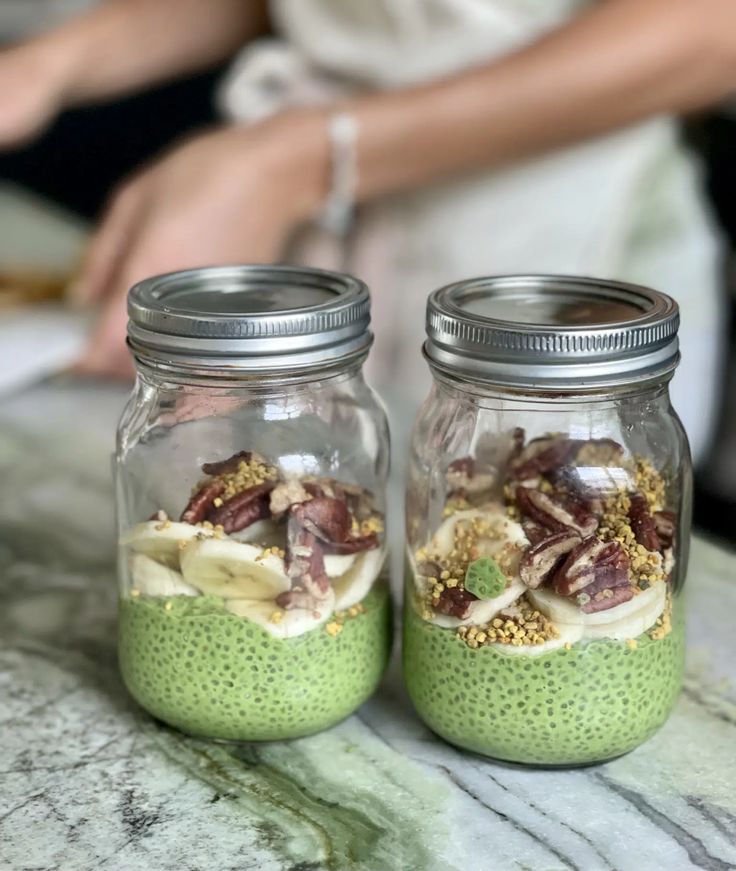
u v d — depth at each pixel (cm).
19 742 64
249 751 64
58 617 78
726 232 153
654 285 131
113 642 75
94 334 118
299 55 133
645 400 60
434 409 65
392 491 94
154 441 63
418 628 62
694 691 69
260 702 61
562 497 60
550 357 55
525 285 66
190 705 62
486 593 58
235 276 67
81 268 130
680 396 135
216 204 119
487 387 57
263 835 56
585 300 65
